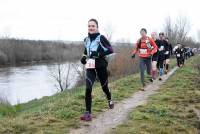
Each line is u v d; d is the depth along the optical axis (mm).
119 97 10391
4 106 11812
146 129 6684
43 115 7645
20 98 27797
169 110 8352
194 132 6766
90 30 7270
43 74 46062
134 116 7621
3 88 33938
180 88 12273
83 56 7543
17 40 73375
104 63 7387
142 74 12438
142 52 12578
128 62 27016
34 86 35250
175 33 53781
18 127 6531
